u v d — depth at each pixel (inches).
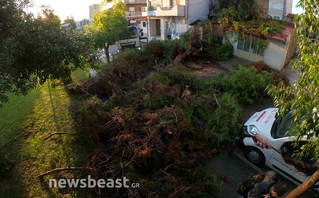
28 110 362.9
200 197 170.6
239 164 207.0
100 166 196.7
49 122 316.5
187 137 227.3
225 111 249.8
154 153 195.6
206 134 227.6
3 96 172.1
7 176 222.1
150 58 501.7
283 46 433.4
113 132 238.2
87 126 245.3
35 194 196.7
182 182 177.0
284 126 186.7
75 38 228.1
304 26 94.7
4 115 357.7
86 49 234.4
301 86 95.1
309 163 161.3
